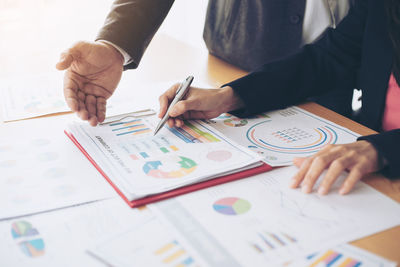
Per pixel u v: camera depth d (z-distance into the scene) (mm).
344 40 1001
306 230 537
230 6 1187
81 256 487
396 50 844
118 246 503
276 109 942
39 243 508
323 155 649
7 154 722
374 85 923
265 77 933
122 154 713
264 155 730
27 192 613
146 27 941
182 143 757
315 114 915
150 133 800
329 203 598
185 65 1221
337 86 1008
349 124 864
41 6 2877
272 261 481
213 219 555
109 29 910
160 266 472
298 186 637
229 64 1246
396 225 553
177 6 2594
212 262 478
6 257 486
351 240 521
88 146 741
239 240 515
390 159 660
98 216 559
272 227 541
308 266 475
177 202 591
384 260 488
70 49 833
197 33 2596
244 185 639
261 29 1165
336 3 1181
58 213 565
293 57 991
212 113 876
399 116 903
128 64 955
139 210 573
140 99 971
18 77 1115
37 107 924
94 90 896
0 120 858
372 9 910
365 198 613
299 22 1165
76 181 643
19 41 2475
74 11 2916
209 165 675
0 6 2836
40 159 707
